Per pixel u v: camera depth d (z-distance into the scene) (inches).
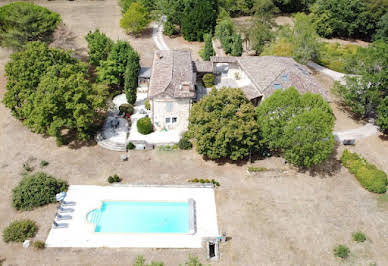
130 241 1457.9
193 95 1962.4
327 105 1786.4
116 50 2378.2
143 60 2878.9
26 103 1900.8
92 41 2534.5
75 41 3122.5
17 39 2439.7
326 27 3713.1
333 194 1742.1
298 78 2198.6
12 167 1795.0
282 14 4284.0
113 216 1567.4
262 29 2871.6
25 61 1952.5
